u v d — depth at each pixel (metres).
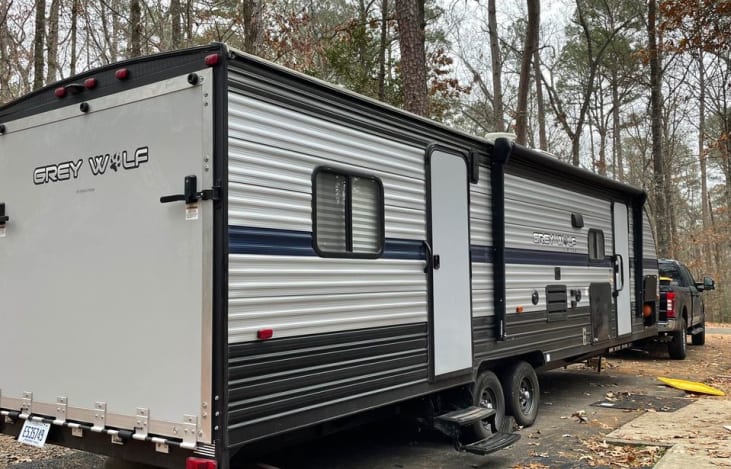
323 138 4.10
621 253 8.95
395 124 4.82
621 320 8.79
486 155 6.09
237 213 3.41
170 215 3.50
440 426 5.22
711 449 5.32
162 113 3.59
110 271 3.75
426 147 5.17
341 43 14.39
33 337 4.14
